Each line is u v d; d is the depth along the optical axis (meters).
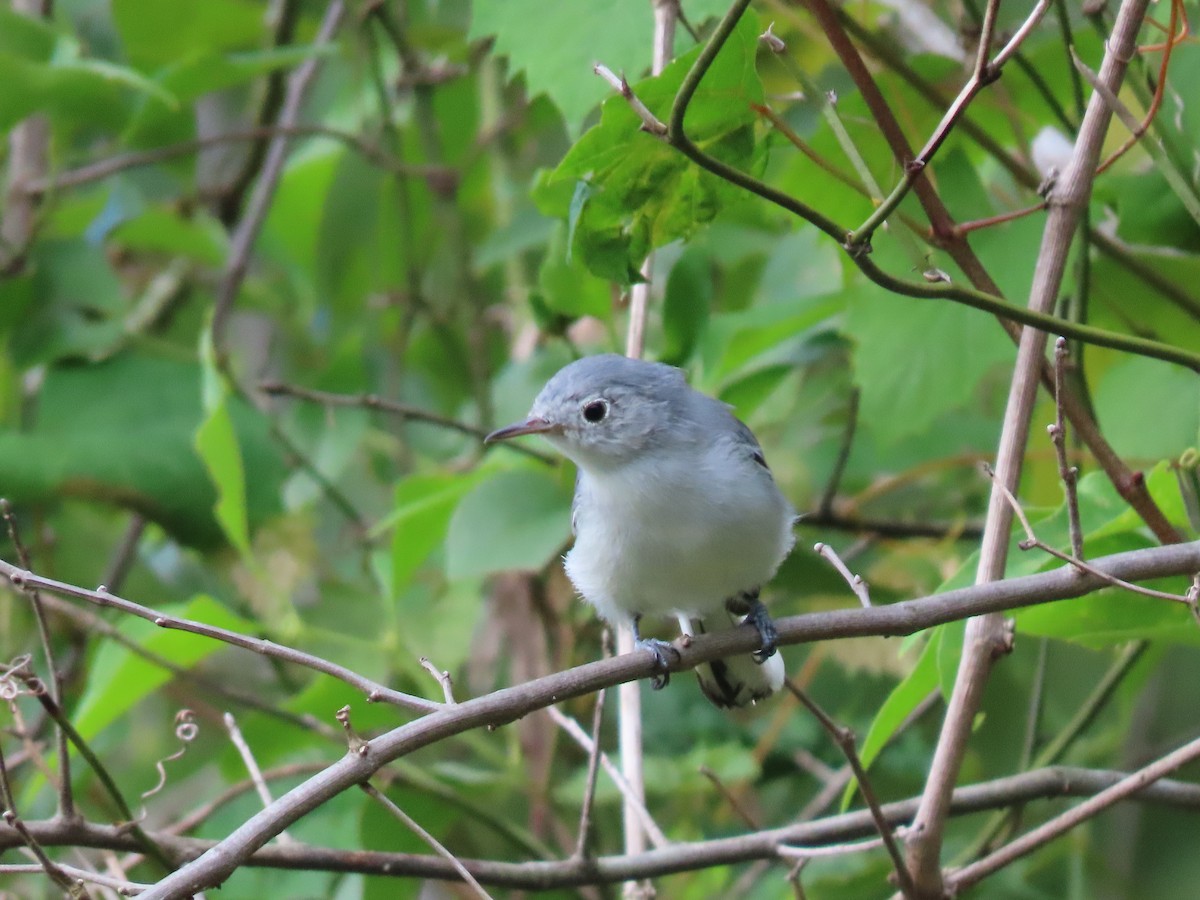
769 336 10.92
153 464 11.49
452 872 8.12
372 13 13.73
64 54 11.64
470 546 10.41
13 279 12.14
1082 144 7.40
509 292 14.48
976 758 12.39
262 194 13.36
